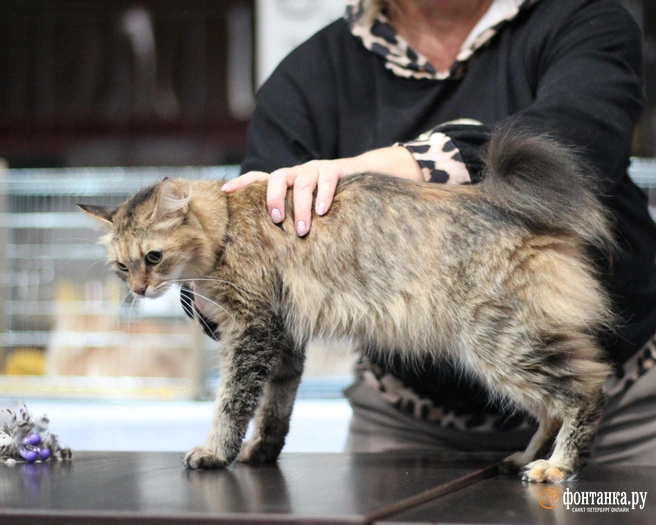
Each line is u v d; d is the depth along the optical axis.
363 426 2.40
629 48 2.04
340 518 1.17
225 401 1.83
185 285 2.04
